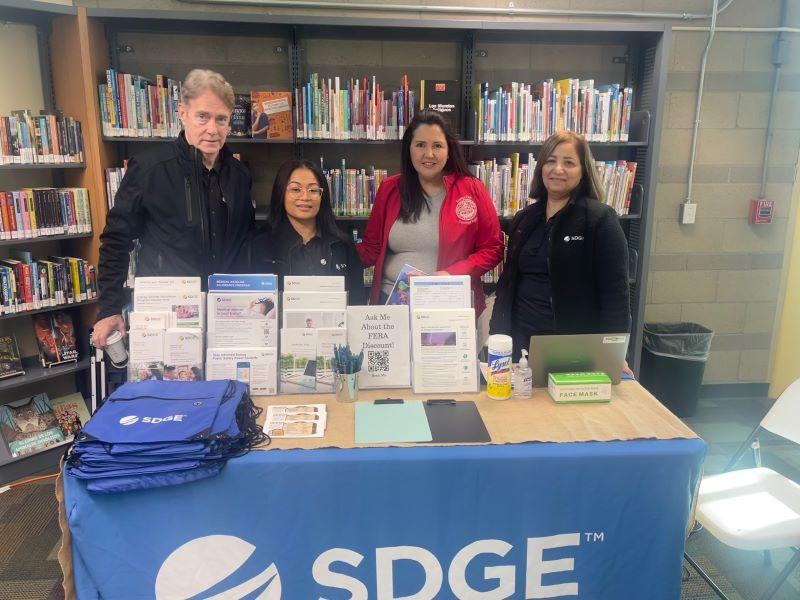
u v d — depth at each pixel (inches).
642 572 59.5
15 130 102.4
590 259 81.4
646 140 125.6
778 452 121.0
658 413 63.5
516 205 125.7
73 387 129.2
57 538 93.4
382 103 117.9
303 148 130.9
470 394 67.7
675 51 134.8
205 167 80.4
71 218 111.5
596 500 57.1
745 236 145.3
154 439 51.8
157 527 53.8
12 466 109.3
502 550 57.8
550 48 133.0
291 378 66.5
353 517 55.7
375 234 98.7
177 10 119.7
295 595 57.4
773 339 150.6
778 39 135.6
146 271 82.7
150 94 113.2
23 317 120.0
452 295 68.9
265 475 53.9
